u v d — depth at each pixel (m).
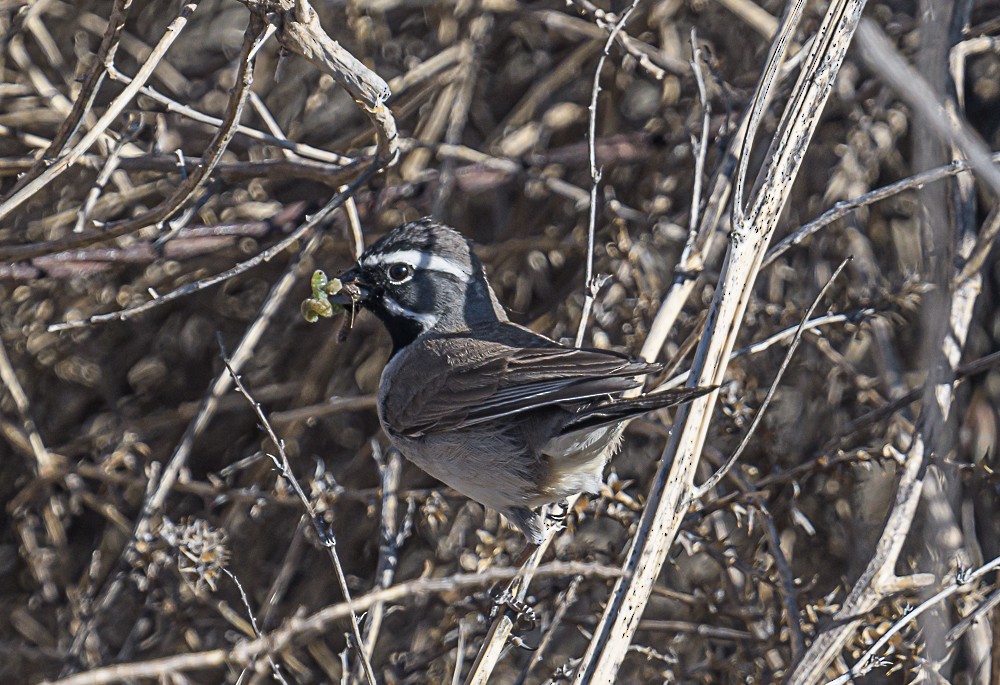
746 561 10.44
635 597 7.36
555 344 9.79
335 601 12.66
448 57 13.34
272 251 8.23
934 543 8.38
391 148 8.08
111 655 12.42
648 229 12.69
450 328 9.98
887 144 11.78
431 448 9.41
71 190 13.13
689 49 13.50
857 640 8.60
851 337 12.04
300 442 13.66
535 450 8.90
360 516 12.91
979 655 8.84
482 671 8.29
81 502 13.45
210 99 13.60
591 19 12.59
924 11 8.80
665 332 8.89
